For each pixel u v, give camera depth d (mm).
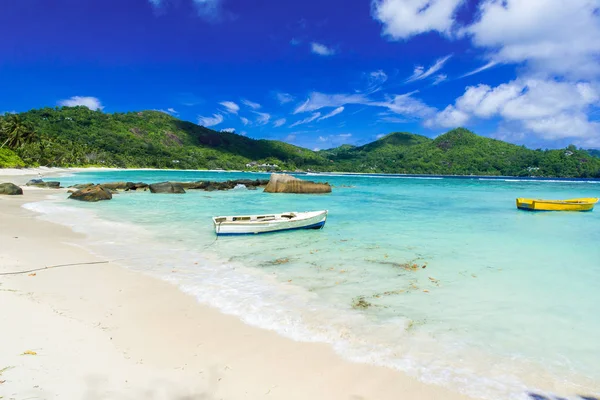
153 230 14523
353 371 4820
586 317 6797
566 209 23375
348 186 54156
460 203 28766
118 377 4309
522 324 6453
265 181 46312
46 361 4457
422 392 4430
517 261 10750
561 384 4699
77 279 8023
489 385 4637
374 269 9617
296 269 9492
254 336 5691
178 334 5633
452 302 7414
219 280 8422
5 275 7840
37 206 20328
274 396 4191
